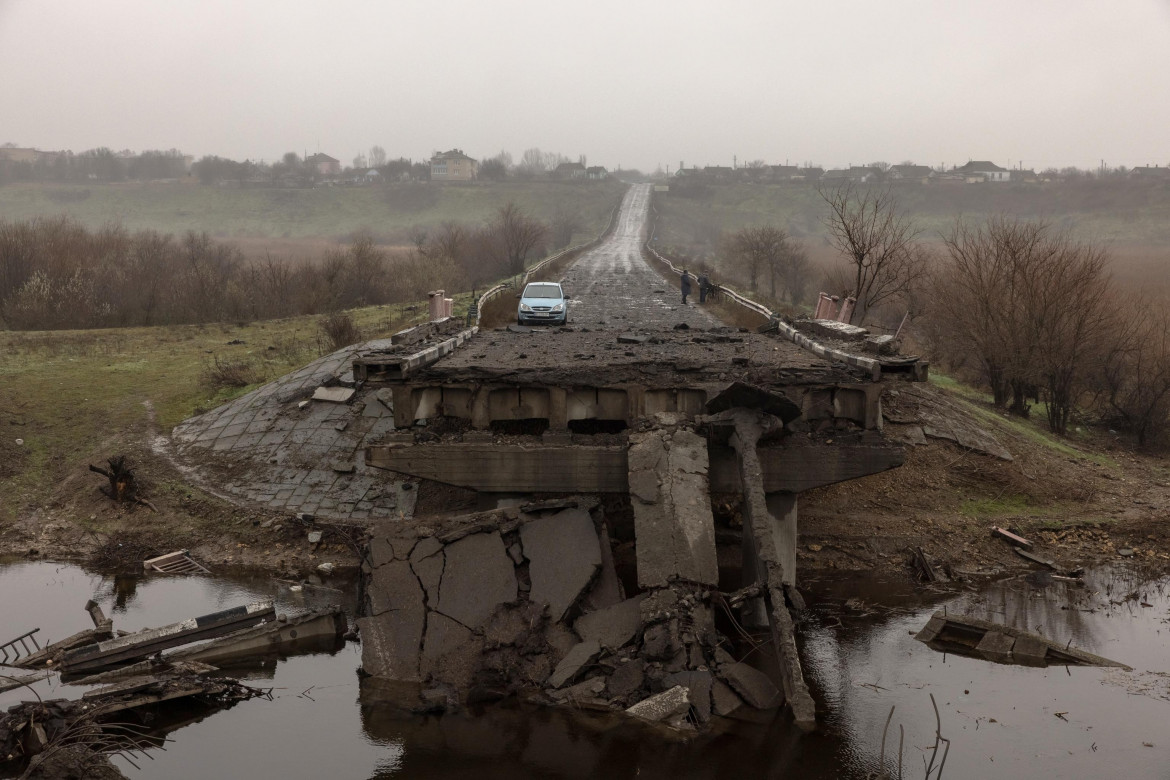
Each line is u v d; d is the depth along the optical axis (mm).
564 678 10781
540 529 12680
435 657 11289
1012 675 11695
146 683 10781
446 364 14852
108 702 10391
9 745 9570
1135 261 67188
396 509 17656
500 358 16250
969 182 162000
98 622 13352
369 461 13914
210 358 28281
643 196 176875
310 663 12266
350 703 11000
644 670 10758
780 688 10906
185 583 15609
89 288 41312
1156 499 18906
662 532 12086
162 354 29250
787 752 9602
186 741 10094
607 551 12500
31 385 24234
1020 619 13805
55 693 11203
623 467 13594
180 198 168625
